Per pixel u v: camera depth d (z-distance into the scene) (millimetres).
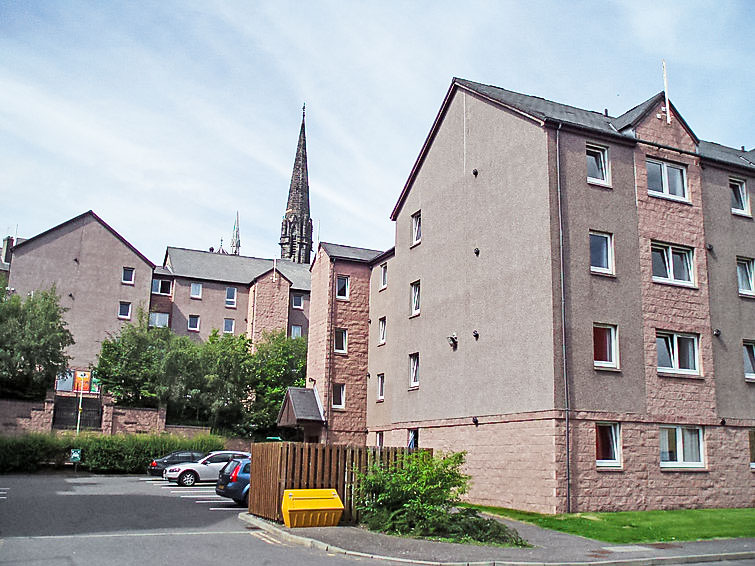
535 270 21000
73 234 52812
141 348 43750
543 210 20953
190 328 57625
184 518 17656
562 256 20562
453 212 25953
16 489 25250
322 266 35219
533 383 20422
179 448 36750
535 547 13953
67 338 41062
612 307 20984
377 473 16125
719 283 23453
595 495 19312
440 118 27438
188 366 43156
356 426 33125
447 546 13562
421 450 17594
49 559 11328
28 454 33625
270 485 16734
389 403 30953
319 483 16469
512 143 22859
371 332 33875
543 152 21297
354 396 33438
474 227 24453
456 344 24750
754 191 25422
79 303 51875
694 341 22531
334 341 33625
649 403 20859
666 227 22672
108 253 53625
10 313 39906
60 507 19594
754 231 24906
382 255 32594
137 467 35438
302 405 32969
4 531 14742
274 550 12992
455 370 24625
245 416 44000
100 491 25031
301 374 47094
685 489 20781
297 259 113000
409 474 15844
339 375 33375
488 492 21906
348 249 36094
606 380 20328
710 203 23984
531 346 20734
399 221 30141
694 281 22953
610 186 21922
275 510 16188
